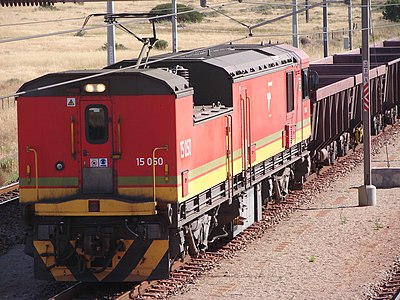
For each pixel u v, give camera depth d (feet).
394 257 174.09
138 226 150.92
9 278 167.22
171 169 150.10
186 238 163.02
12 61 589.32
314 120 262.88
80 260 152.25
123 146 151.12
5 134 335.47
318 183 261.65
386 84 361.51
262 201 211.82
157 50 631.15
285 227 205.05
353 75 325.83
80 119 151.94
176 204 150.30
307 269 167.94
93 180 152.35
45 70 531.50
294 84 230.89
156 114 149.89
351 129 319.47
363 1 232.32
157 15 171.12
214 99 181.78
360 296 148.56
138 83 150.00
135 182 151.12
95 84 150.82
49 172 153.28
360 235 193.57
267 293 152.46
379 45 464.65
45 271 154.20
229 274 165.78
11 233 200.03
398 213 215.72
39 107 152.87
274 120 211.61
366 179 228.02
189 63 182.70
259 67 201.16
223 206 184.24
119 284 160.76
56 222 152.66
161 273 152.25
